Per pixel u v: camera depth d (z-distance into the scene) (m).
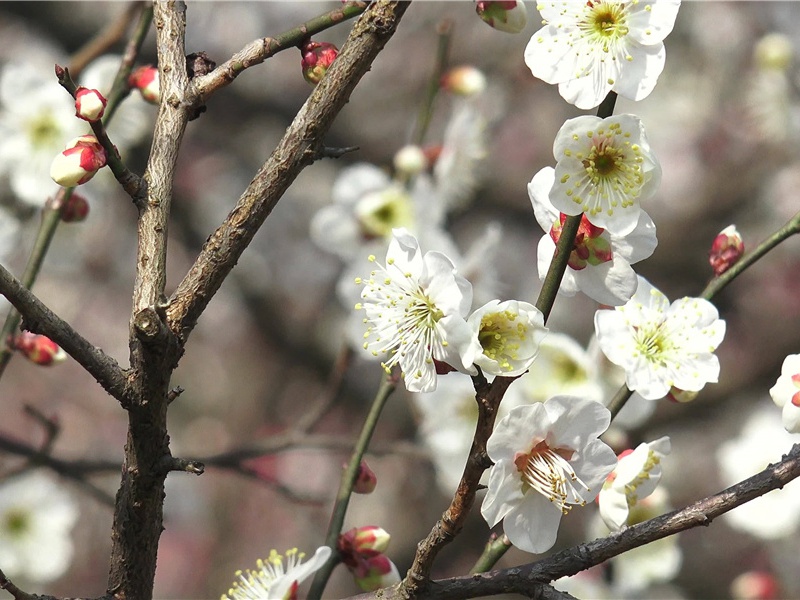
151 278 0.59
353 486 0.65
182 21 0.61
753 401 1.39
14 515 0.79
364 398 1.49
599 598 0.73
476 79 0.80
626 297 0.58
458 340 0.56
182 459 0.58
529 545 0.58
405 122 1.48
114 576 0.59
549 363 0.69
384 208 0.79
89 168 0.59
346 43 0.59
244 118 1.43
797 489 0.78
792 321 1.49
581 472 0.58
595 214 0.57
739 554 1.40
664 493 0.66
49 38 1.31
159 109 0.60
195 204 1.50
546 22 0.59
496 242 0.78
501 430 0.57
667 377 0.60
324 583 0.63
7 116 0.75
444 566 1.31
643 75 0.58
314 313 1.52
